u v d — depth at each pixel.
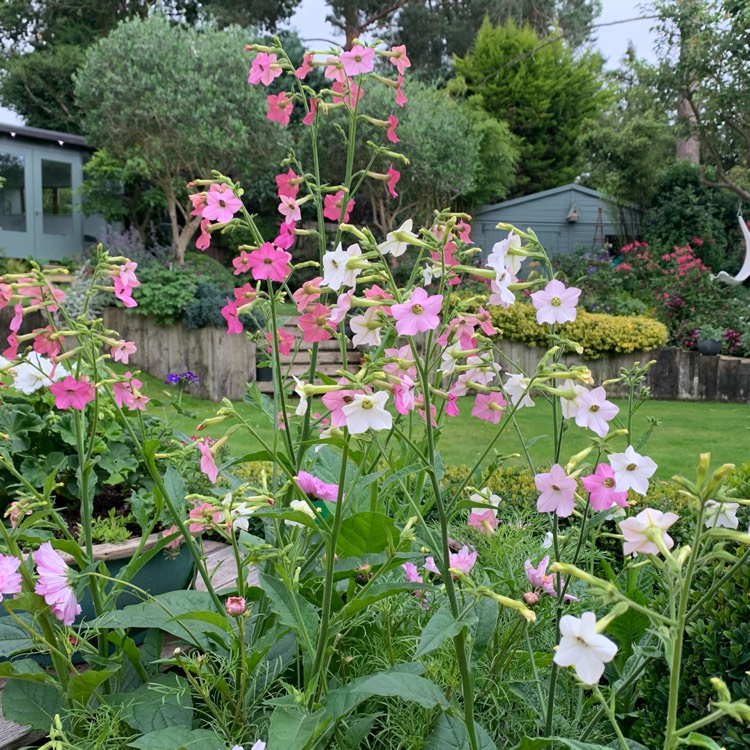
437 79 22.64
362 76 2.01
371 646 1.83
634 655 1.76
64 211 14.50
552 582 1.82
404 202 15.15
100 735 1.48
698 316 10.97
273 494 1.69
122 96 11.61
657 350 10.18
